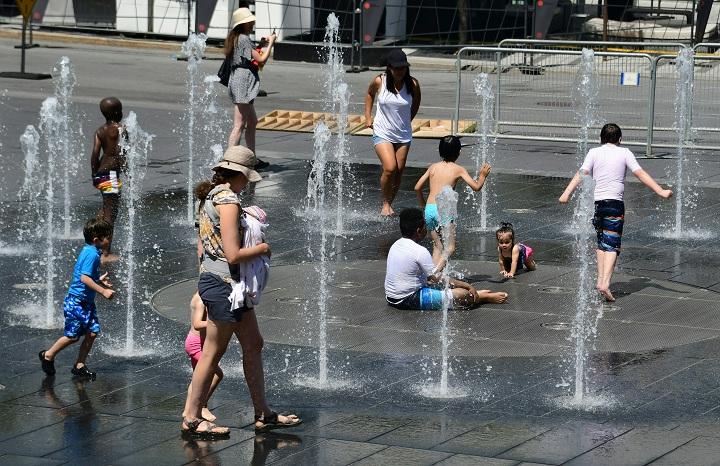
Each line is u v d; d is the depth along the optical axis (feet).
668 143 96.58
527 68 114.11
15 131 97.55
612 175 52.13
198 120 106.01
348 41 165.07
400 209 72.59
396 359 44.52
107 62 150.20
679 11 164.35
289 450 35.55
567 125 96.73
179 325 49.11
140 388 41.55
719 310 50.65
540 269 57.88
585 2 171.83
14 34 173.37
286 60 159.22
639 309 50.88
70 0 176.24
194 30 158.81
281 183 80.43
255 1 163.12
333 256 60.90
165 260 59.93
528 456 34.76
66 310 42.68
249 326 36.68
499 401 39.86
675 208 72.59
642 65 126.11
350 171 85.10
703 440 36.09
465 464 34.09
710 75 104.63
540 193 77.56
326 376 42.60
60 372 43.27
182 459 34.96
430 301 50.47
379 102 69.67
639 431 36.88
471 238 64.95
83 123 102.37
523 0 163.12
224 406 39.60
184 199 74.95
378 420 38.11
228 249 35.19
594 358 44.39
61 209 71.77
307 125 103.30
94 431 37.35
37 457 35.17
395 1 164.76
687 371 42.80
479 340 46.68
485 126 91.71
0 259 59.82
